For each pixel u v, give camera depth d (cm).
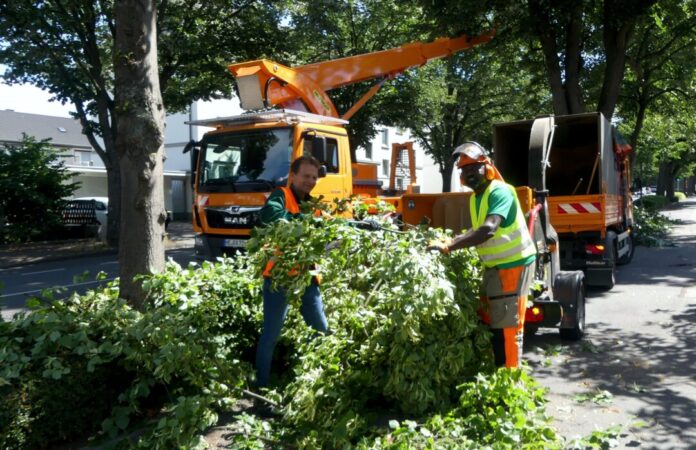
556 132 1205
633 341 704
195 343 431
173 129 3800
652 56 2191
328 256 434
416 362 420
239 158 979
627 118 2720
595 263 1009
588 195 998
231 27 1994
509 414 400
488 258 460
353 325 459
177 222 3431
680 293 1002
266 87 1049
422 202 804
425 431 374
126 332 418
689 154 5150
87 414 405
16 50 1748
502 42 1847
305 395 406
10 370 376
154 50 532
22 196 2041
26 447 370
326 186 976
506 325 462
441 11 1559
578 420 463
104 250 1858
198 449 382
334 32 2355
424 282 400
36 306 453
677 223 2675
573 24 1789
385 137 4512
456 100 3225
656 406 493
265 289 456
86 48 1783
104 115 1894
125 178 522
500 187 452
